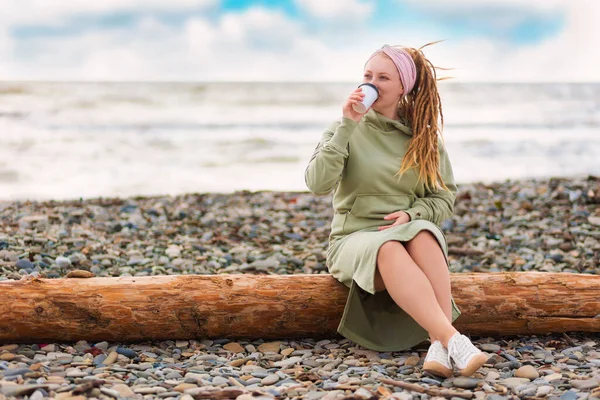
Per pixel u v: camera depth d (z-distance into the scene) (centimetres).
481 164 1272
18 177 1029
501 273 360
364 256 309
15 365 289
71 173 1084
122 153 1335
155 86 2688
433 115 345
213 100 2556
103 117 1984
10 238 541
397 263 297
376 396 262
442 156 359
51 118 1898
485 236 634
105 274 481
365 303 335
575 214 681
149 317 326
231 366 309
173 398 262
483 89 3016
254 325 339
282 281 342
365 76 343
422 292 293
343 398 260
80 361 304
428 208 337
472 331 351
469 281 350
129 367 301
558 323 350
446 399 267
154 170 1152
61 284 322
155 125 1841
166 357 320
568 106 2600
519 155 1388
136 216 675
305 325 343
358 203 340
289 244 619
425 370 294
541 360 320
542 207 729
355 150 340
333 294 341
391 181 338
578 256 554
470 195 794
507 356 324
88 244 552
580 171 1177
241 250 578
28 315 313
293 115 2214
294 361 318
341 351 336
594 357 325
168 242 597
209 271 513
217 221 686
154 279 333
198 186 1016
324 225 696
